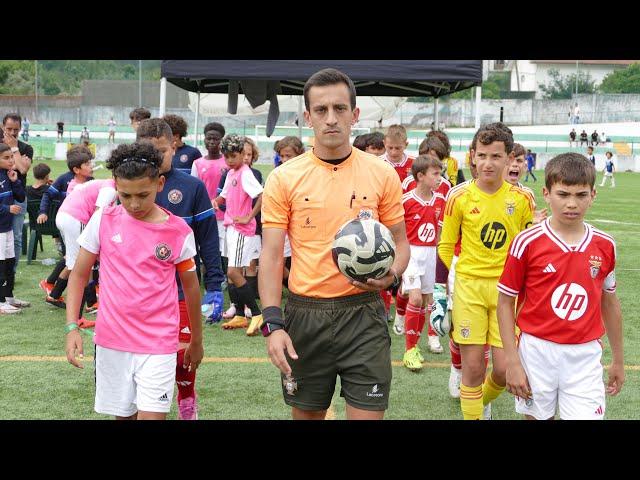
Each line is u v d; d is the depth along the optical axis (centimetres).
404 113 5034
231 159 658
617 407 466
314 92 291
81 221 584
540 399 332
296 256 305
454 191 426
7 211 707
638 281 938
